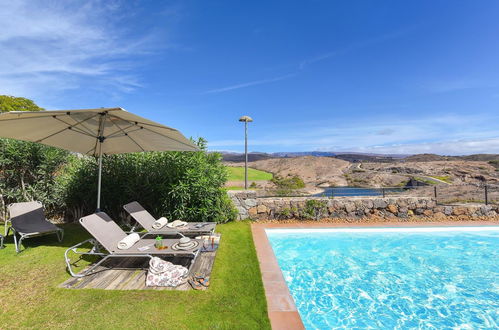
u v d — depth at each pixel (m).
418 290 4.57
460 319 3.74
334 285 4.76
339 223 8.25
